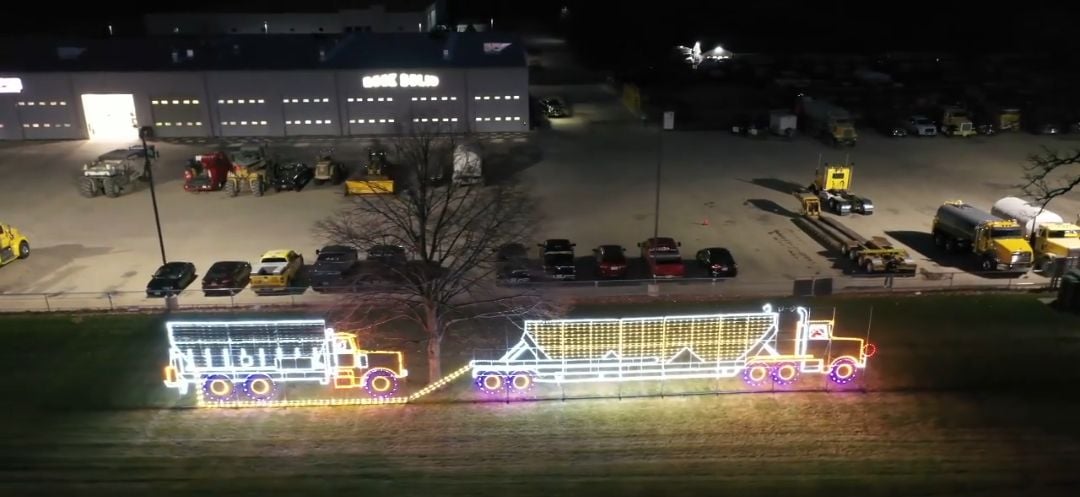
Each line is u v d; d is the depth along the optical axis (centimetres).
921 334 4003
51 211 5997
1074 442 3130
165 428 3272
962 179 6794
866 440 3150
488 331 4025
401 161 6825
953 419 3288
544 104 8975
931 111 9119
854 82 10644
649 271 4850
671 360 3544
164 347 3916
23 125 7919
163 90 7888
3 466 3016
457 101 8112
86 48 8244
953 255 5122
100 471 2984
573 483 2894
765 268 4881
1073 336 3978
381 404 3434
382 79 7962
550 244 4938
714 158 7488
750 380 3575
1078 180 4925
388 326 4088
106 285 4669
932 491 2833
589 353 3650
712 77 11012
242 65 7962
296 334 3522
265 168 6644
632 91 9425
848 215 5888
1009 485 2869
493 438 3183
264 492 2861
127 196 6369
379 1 11144
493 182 6631
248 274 4706
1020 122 8600
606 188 6544
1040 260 4859
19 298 4475
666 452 3081
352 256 4681
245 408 3425
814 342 3922
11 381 3616
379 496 2831
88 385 3594
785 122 8231
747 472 2952
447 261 4762
